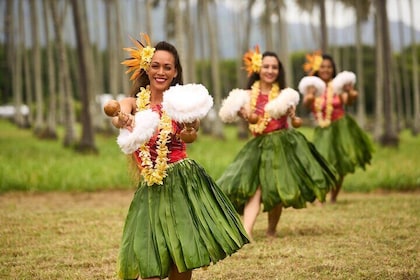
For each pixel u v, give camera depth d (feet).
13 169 44.16
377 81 88.17
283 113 22.15
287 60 88.53
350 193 38.47
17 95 137.28
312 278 17.31
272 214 23.61
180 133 13.67
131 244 13.53
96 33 124.16
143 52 14.44
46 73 191.93
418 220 26.35
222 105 22.13
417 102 120.06
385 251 20.54
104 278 17.79
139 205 13.96
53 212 30.30
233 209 14.73
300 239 22.90
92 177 42.16
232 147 75.77
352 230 24.39
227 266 19.04
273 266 18.88
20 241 23.07
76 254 20.95
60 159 55.62
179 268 13.16
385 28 74.13
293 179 22.12
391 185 39.68
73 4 67.82
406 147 75.15
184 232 13.44
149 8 75.72
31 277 17.93
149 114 13.42
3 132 126.41
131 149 13.41
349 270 18.06
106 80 199.52
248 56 23.26
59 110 166.40
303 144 22.79
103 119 130.00
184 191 13.94
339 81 30.81
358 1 107.04
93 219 28.09
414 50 121.19
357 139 31.45
